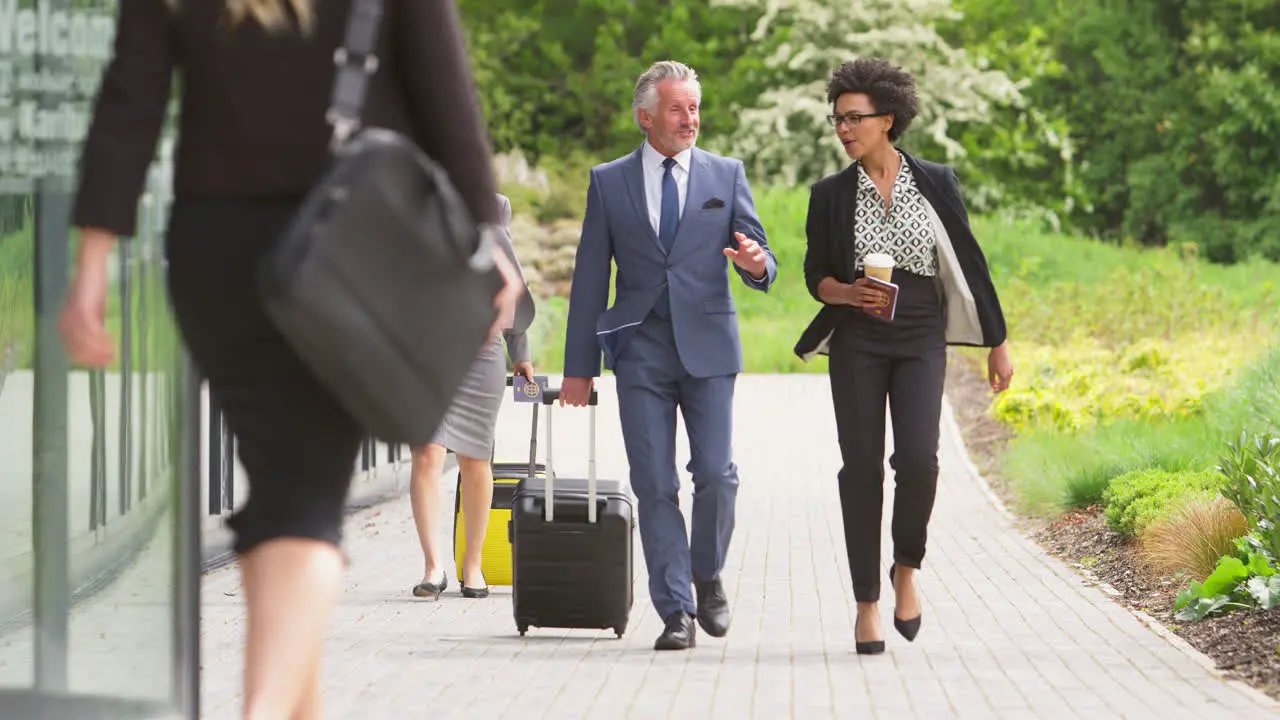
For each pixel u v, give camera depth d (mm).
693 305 11938
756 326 53500
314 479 4887
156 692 7477
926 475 11773
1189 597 13195
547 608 12453
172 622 7488
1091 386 28766
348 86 4816
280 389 4844
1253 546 13578
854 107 11828
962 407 33375
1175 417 25625
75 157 7352
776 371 47188
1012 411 27734
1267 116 80000
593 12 84812
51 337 7484
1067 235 82312
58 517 7535
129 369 7477
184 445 7457
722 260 12047
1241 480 13492
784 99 75000
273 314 4445
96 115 4812
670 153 12133
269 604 4746
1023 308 46031
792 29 77250
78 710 7516
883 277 11500
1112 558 16578
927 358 11812
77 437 7531
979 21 84000
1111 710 9930
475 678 10992
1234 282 64125
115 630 7504
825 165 74062
